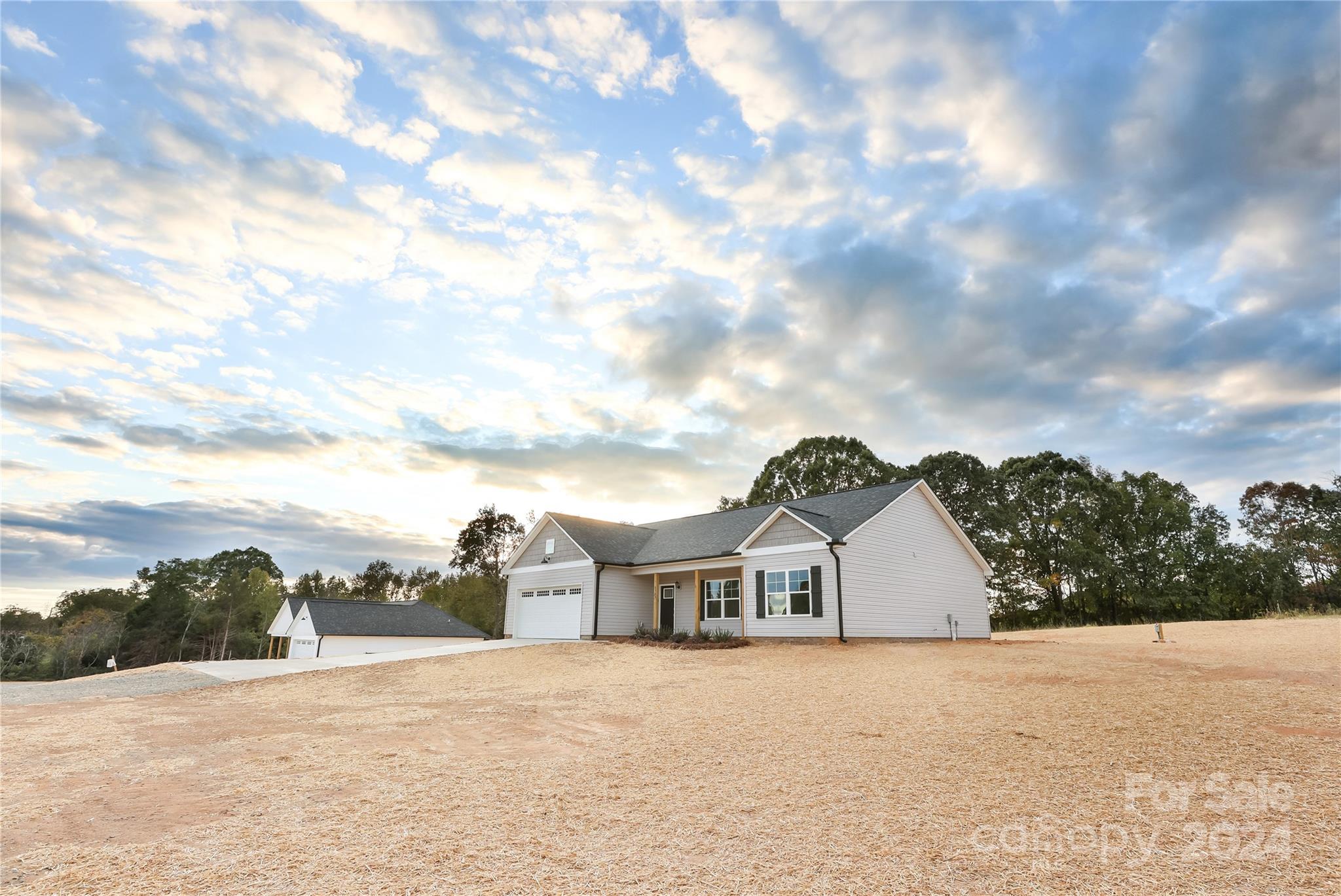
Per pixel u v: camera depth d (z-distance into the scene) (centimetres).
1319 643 1514
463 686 1467
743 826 546
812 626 1975
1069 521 4366
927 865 464
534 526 2930
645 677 1470
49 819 601
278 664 1953
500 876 464
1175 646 1688
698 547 2434
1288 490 4569
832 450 4566
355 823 572
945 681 1216
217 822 582
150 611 6100
